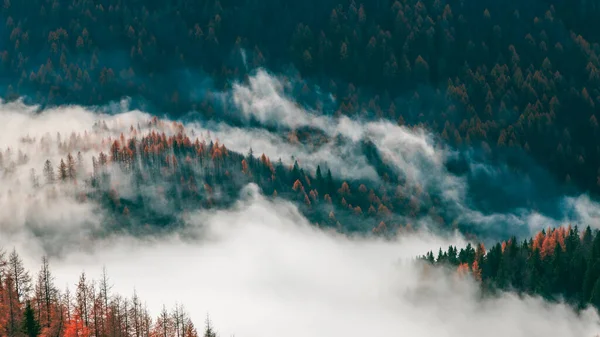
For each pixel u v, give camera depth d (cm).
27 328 15288
